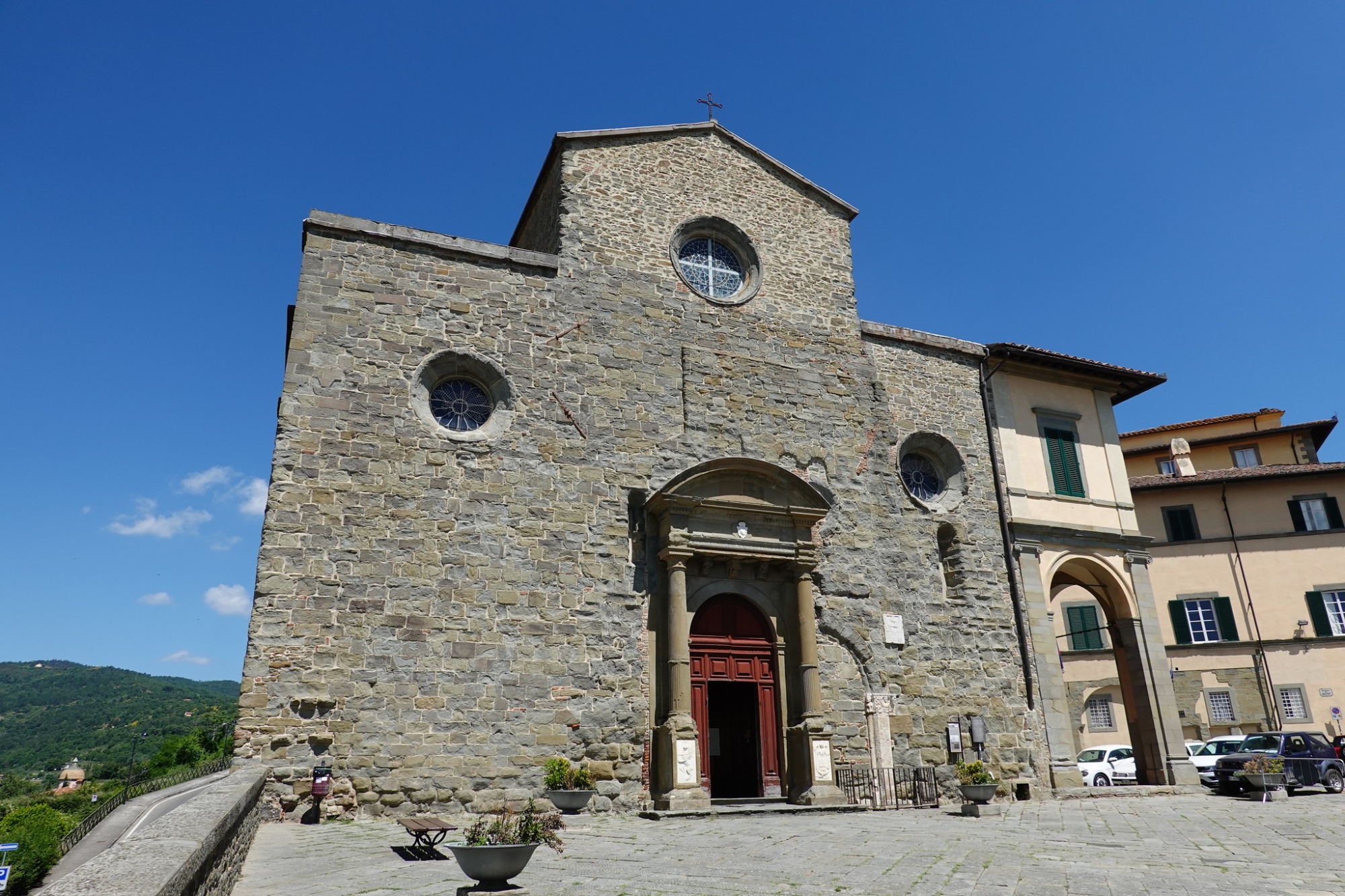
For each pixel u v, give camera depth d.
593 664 15.16
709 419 17.80
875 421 19.66
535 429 16.16
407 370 15.57
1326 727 28.88
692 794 14.52
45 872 7.16
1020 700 18.81
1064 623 32.31
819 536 17.97
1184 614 31.00
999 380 21.70
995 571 19.66
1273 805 16.06
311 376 14.86
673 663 15.30
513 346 16.55
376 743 13.43
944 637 18.50
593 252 17.94
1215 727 29.77
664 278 18.47
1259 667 29.94
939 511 19.64
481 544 15.05
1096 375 22.59
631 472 16.67
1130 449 38.19
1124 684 21.05
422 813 13.36
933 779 16.88
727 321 18.80
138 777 11.12
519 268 17.19
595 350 17.23
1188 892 8.16
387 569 14.30
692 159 19.91
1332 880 8.76
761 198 20.38
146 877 4.39
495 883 7.77
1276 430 35.56
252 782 9.87
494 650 14.57
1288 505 31.48
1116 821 13.94
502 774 14.02
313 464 14.38
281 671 13.20
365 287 15.80
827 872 9.06
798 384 19.05
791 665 16.64
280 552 13.72
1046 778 18.45
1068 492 21.47
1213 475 32.09
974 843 11.30
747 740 17.55
